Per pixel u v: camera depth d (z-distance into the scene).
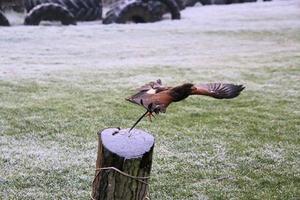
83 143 7.07
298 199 5.48
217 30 20.44
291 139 7.52
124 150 3.52
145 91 2.95
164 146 7.01
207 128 7.93
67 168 6.14
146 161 3.56
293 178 6.06
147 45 16.73
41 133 7.44
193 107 9.16
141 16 21.94
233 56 15.04
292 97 10.09
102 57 14.41
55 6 20.11
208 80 11.52
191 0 30.11
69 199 5.31
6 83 10.50
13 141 7.05
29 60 13.42
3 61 13.04
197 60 14.28
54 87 10.38
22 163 6.23
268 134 7.71
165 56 14.89
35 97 9.49
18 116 8.20
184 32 19.70
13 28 18.69
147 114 2.90
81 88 10.38
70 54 14.68
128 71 12.38
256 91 10.52
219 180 5.94
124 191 3.55
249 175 6.12
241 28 21.06
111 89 10.38
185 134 7.58
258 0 34.28
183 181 5.86
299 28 21.22
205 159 6.60
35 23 19.89
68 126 7.80
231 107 9.23
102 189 3.60
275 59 14.52
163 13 22.77
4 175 5.84
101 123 8.02
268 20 23.72
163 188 5.64
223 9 28.33
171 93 2.88
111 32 19.00
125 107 9.01
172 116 8.53
